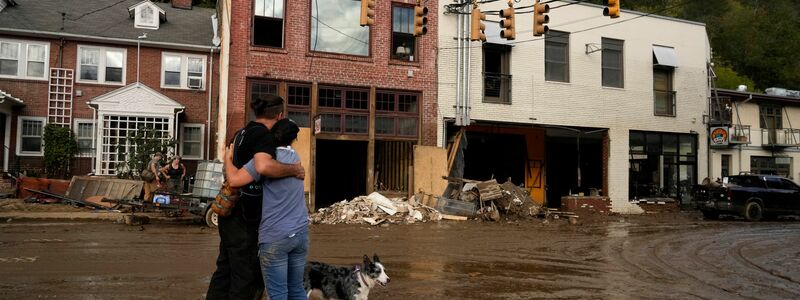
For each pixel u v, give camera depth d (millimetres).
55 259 9102
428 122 21188
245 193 4430
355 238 13055
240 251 4426
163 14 24859
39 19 22750
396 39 21266
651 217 21922
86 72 22609
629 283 8734
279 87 19516
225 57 18891
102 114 21172
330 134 19922
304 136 18984
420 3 15109
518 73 22641
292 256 4355
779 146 29469
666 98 25953
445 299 7262
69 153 21516
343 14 20500
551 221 18859
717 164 27672
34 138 21953
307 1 19969
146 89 21719
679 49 26141
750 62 54469
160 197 14320
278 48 19484
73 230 12844
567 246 12805
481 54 22125
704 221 20328
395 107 20938
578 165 24953
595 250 12297
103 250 10133
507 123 22578
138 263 8969
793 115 30969
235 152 4359
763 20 56969
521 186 22469
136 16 23984
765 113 30250
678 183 26031
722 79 48438
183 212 14789
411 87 21062
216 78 23984
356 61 20438
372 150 20375
